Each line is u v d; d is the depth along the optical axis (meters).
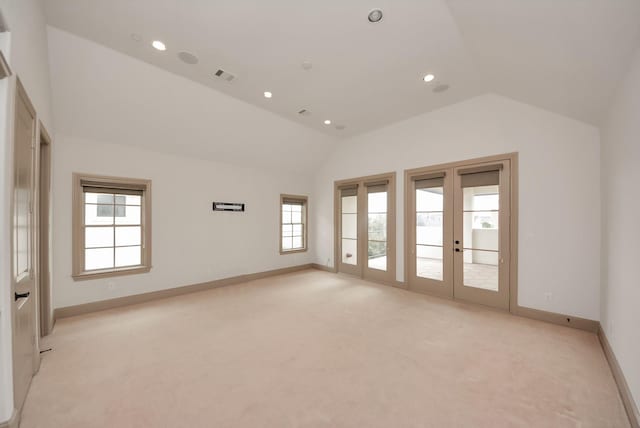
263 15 2.32
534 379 2.19
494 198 3.85
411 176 4.76
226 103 4.06
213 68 3.19
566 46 1.98
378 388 2.08
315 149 6.01
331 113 4.57
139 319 3.47
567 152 3.25
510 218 3.68
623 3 1.39
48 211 3.05
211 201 5.02
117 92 3.37
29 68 2.03
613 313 2.39
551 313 3.35
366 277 5.62
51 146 3.14
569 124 3.24
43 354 2.59
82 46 2.79
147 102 3.62
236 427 1.69
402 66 3.11
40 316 2.96
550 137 3.37
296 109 4.40
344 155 6.04
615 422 1.73
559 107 3.11
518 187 3.60
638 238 1.78
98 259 3.94
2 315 1.56
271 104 4.21
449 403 1.91
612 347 2.37
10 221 1.61
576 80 2.38
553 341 2.85
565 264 3.26
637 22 1.48
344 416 1.78
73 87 3.15
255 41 2.68
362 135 5.63
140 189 4.20
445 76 3.35
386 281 5.21
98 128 3.69
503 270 3.75
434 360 2.48
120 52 2.93
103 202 4.02
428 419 1.75
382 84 3.55
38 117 2.37
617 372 2.12
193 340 2.88
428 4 2.18
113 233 4.07
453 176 4.23
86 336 2.97
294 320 3.45
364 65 3.09
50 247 3.07
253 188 5.67
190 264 4.73
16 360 1.71
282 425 1.71
